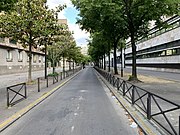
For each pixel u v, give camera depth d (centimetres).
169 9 2011
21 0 2041
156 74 3906
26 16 2050
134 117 841
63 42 3712
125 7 2164
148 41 6394
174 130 612
